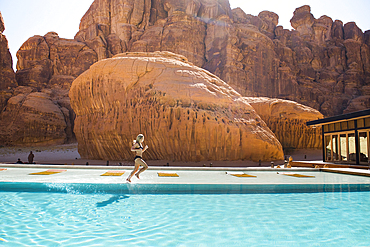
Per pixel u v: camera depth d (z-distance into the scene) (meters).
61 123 59.06
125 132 26.36
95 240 3.44
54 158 37.81
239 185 7.32
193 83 26.92
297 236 3.71
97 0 76.75
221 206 5.48
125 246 3.24
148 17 75.44
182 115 24.66
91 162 27.69
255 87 68.25
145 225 4.16
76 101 31.92
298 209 5.28
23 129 54.50
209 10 74.50
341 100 76.94
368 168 15.13
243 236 3.69
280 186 7.47
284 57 77.62
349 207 5.50
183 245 3.30
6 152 45.84
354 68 81.31
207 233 3.80
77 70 69.50
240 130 26.41
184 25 70.00
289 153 38.78
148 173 10.36
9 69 63.12
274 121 39.88
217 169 12.25
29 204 5.38
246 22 80.69
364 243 3.45
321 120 21.28
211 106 25.94
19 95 59.50
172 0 74.31
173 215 4.73
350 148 18.81
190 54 69.12
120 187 6.93
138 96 26.52
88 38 73.38
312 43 85.12
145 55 31.80
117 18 73.56
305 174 11.38
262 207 5.43
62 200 5.77
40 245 3.23
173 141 24.84
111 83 27.59
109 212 4.86
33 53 69.06
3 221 4.25
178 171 11.62
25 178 8.16
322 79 80.94
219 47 69.06
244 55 69.81
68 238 3.52
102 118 28.69
